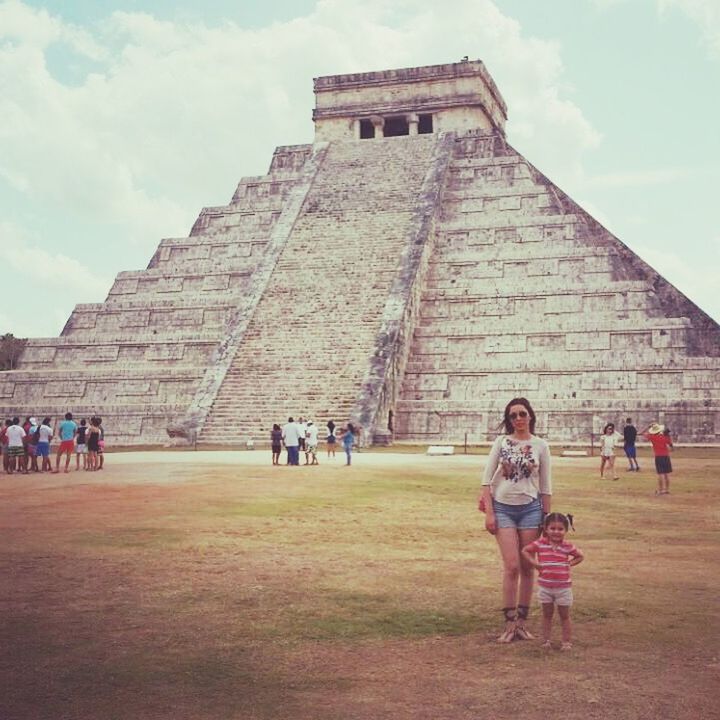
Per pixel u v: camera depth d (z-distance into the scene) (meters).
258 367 45.12
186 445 41.44
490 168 57.84
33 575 11.43
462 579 11.24
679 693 7.09
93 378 50.75
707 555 12.98
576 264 49.84
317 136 64.25
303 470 26.61
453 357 47.66
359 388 42.72
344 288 49.25
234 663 7.97
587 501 19.81
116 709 6.88
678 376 43.75
